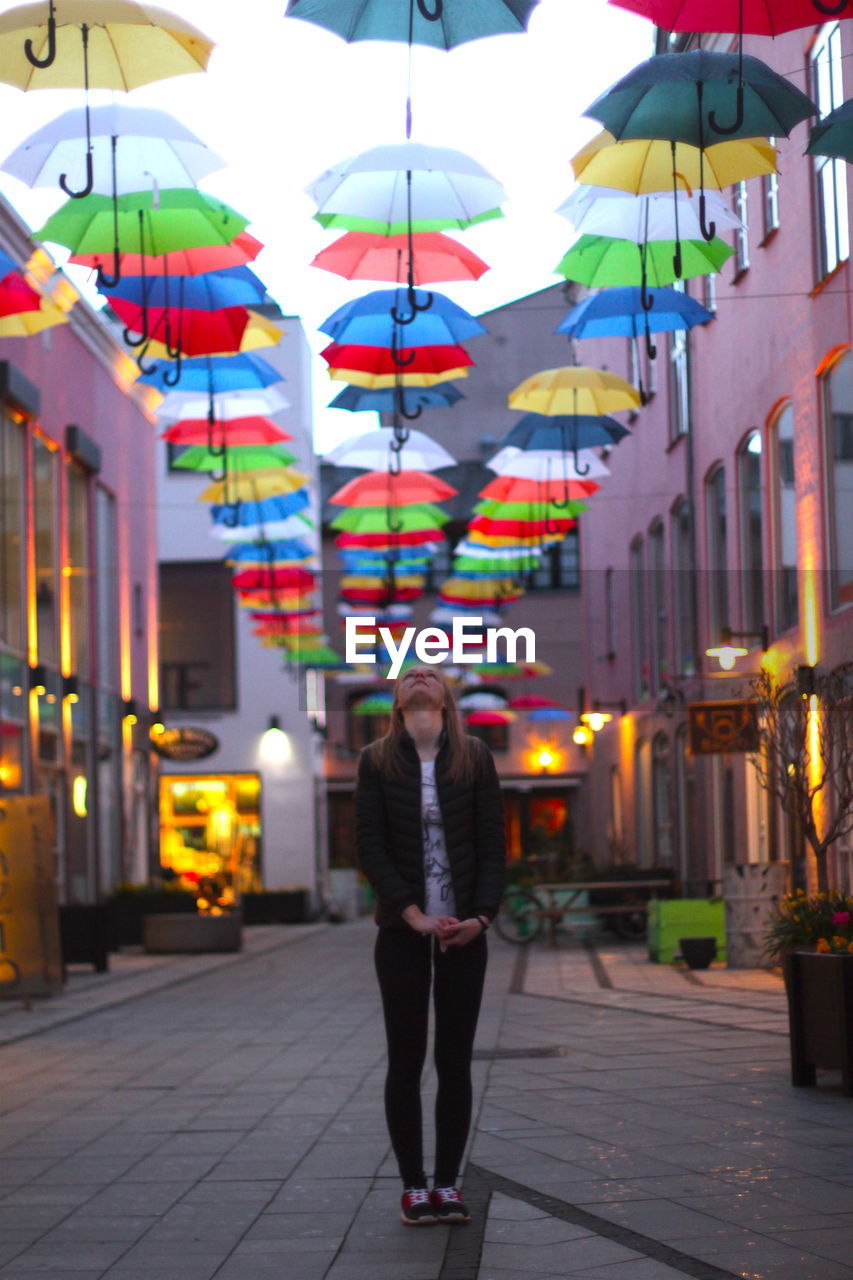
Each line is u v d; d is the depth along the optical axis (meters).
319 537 41.00
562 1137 7.40
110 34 8.00
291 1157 7.27
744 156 8.63
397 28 7.56
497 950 23.94
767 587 13.30
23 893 15.59
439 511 19.59
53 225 9.86
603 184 8.70
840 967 8.25
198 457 16.95
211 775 38.47
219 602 35.38
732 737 12.99
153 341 11.18
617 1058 10.20
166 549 36.28
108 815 27.83
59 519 24.95
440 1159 5.90
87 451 26.27
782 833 18.12
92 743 26.48
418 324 11.99
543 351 41.06
